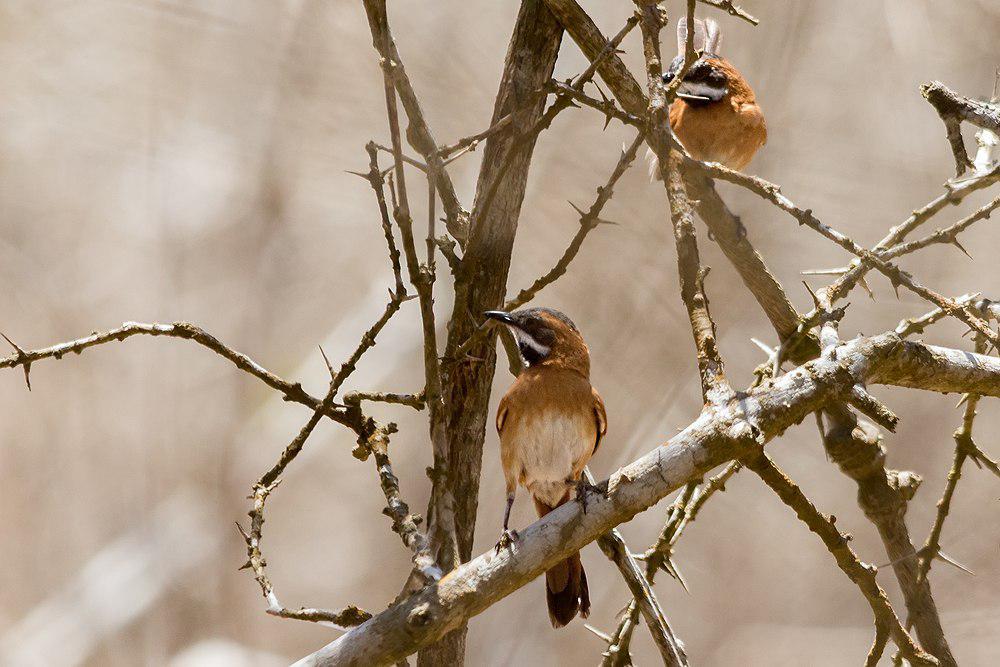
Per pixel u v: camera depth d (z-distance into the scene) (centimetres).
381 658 449
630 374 1262
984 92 1443
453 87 1423
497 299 661
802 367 495
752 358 1421
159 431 1764
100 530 1792
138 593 1608
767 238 1359
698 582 1636
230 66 1591
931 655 539
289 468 1697
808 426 1583
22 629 1567
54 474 1831
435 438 484
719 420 475
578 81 552
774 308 661
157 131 1692
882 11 1484
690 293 509
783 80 1345
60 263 1977
